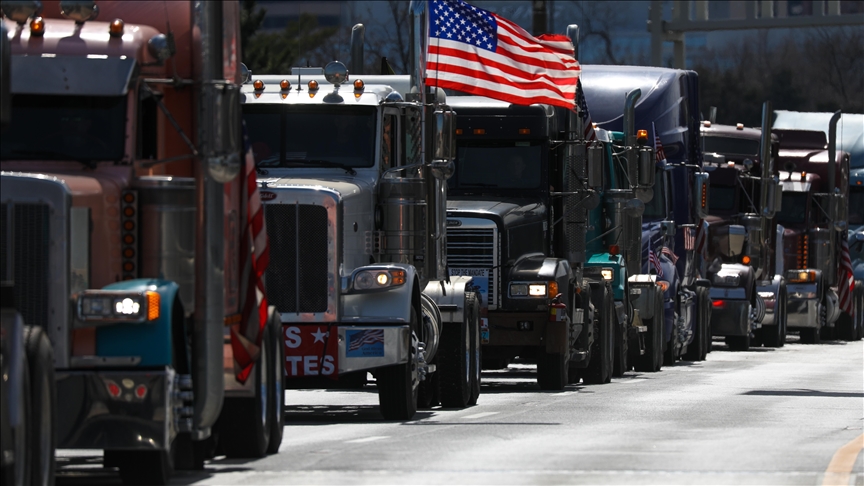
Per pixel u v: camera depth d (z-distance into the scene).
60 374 29.03
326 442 39.88
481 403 54.75
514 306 61.41
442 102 51.31
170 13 33.56
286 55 146.50
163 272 31.08
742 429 43.62
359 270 46.19
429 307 49.94
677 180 90.31
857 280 126.12
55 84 31.67
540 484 31.08
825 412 50.03
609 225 74.69
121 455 30.39
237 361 34.09
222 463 34.91
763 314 104.44
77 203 29.75
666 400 55.78
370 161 49.28
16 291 29.17
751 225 104.00
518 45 62.34
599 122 85.88
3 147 31.81
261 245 34.75
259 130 49.53
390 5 174.00
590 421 46.22
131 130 31.92
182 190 31.53
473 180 64.00
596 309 68.75
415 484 31.03
